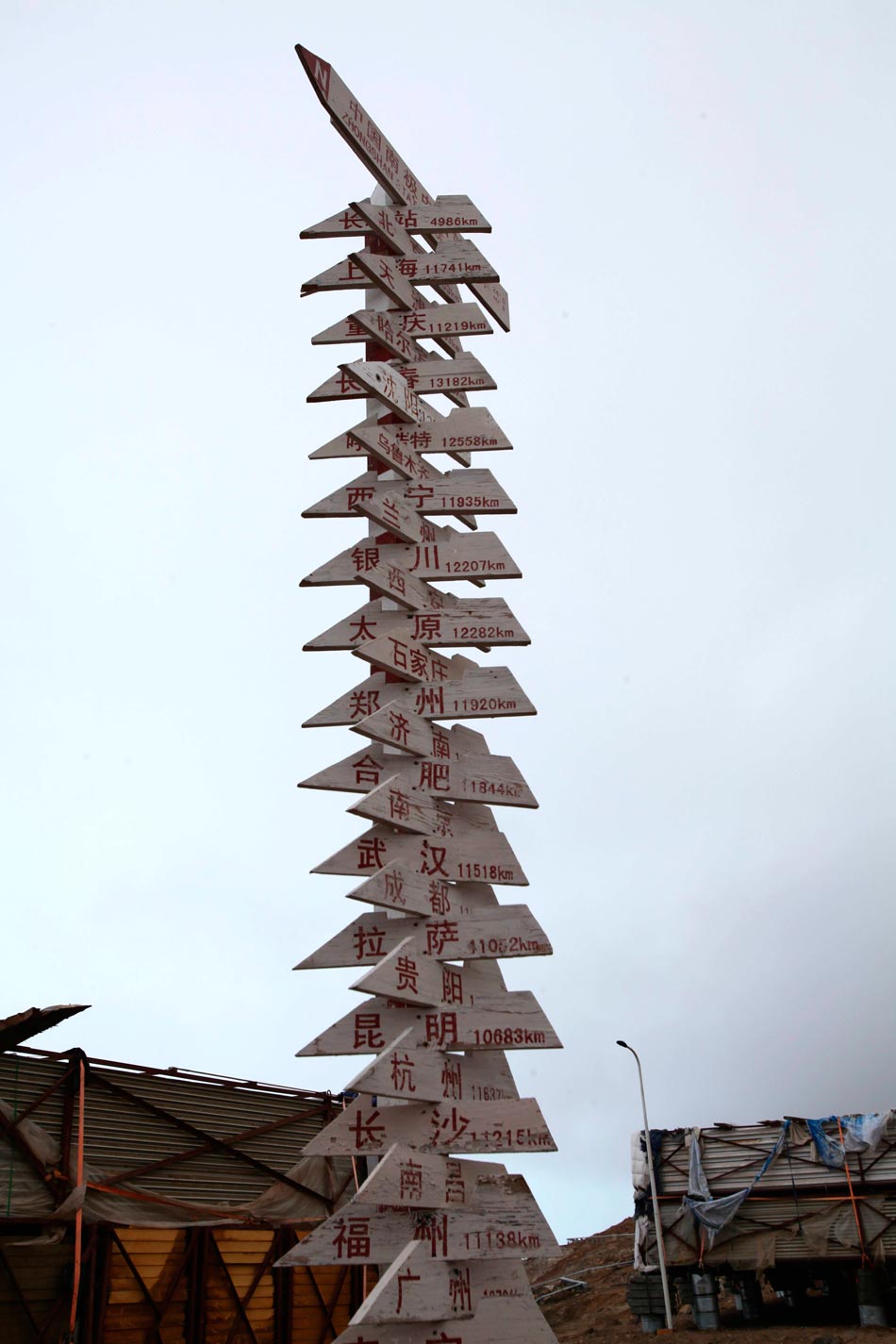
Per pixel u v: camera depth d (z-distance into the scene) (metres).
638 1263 29.11
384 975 6.65
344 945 7.11
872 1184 26.86
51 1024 14.05
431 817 7.39
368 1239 6.46
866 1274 26.11
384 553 8.14
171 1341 15.45
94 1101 15.79
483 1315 6.36
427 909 7.11
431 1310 6.23
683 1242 28.41
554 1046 6.91
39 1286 14.12
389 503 8.10
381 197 9.24
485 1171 6.69
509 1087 6.94
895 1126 27.11
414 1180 6.33
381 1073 6.48
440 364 8.80
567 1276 44.03
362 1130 6.60
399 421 8.58
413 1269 6.30
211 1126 17.33
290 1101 18.81
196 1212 16.08
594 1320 34.53
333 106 8.27
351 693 7.79
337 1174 18.38
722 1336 26.58
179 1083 17.09
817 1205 27.33
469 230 9.02
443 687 7.75
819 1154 27.53
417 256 9.04
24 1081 14.91
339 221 8.84
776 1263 27.20
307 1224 17.72
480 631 7.93
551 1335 6.38
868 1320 25.73
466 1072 6.87
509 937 7.07
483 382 8.72
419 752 7.50
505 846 7.52
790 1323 28.55
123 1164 15.78
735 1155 28.50
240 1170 17.48
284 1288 17.34
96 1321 14.50
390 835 7.32
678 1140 29.34
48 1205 14.47
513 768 7.70
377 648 7.58
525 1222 6.58
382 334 8.64
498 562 8.12
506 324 9.14
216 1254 16.59
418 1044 6.77
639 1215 29.27
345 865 7.20
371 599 8.20
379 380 8.22
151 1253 15.67
